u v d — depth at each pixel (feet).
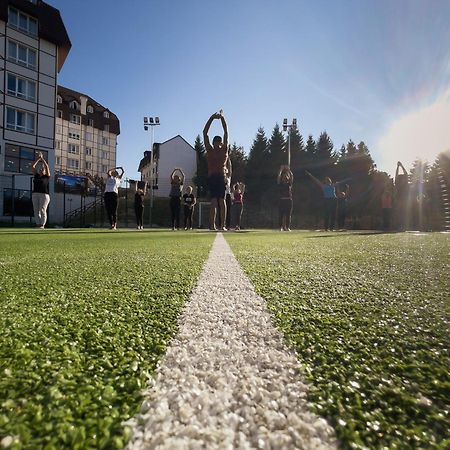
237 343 2.96
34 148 105.40
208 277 6.56
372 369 2.46
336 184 61.57
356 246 14.89
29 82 104.42
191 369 2.39
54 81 109.60
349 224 103.14
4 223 81.25
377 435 1.69
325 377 2.32
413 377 2.34
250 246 14.93
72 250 12.71
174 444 1.51
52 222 107.04
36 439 1.59
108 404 1.90
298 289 5.43
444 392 2.15
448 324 3.54
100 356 2.62
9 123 100.32
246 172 196.95
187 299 4.69
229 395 2.01
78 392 2.02
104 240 19.04
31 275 6.73
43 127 107.24
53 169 109.60
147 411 1.81
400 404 2.00
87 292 5.13
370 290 5.34
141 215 46.34
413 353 2.77
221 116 34.12
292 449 1.52
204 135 34.73
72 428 1.66
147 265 8.35
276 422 1.74
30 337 3.04
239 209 48.57
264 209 176.14
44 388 2.08
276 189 191.31
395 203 51.83
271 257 10.28
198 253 11.57
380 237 23.36
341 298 4.79
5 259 9.66
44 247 14.12
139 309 4.13
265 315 3.88
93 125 233.35
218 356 2.65
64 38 110.63
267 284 5.86
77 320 3.61
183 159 237.86
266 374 2.33
